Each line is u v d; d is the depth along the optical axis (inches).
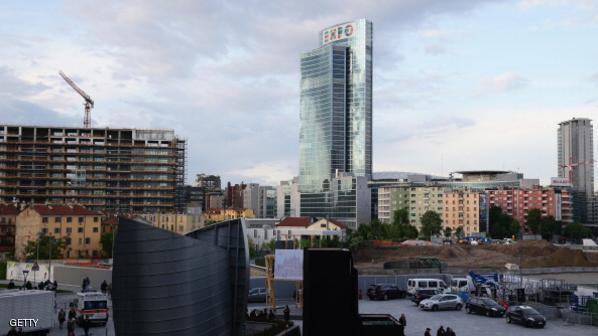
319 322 1541.6
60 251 6471.5
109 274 3804.1
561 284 3563.0
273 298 2984.7
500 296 3361.2
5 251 7372.1
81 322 2383.1
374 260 7209.6
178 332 1624.0
